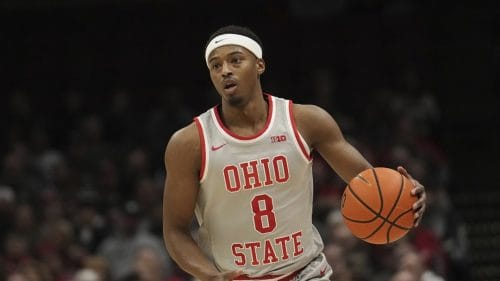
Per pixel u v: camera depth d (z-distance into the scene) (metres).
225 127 16.20
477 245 46.38
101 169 43.31
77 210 39.56
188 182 16.22
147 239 35.34
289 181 16.14
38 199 40.56
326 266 16.95
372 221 15.87
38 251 36.78
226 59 16.00
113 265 35.25
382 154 43.12
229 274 15.62
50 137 49.12
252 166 16.05
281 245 16.34
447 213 38.91
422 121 48.69
